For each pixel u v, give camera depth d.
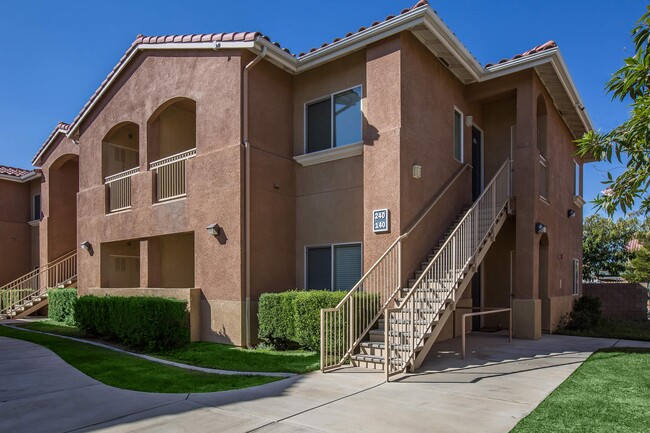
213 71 11.45
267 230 11.15
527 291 11.88
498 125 14.04
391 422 5.12
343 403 5.88
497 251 14.26
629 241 27.89
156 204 12.71
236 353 9.46
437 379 7.18
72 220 20.31
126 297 10.98
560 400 5.88
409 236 9.88
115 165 15.61
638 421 5.02
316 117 11.91
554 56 11.44
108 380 7.30
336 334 8.51
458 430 4.85
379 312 8.98
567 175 16.70
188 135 14.84
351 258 10.95
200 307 11.24
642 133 4.40
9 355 9.55
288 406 5.76
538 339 11.65
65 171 20.20
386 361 7.09
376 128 10.28
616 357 8.85
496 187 11.75
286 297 9.61
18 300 18.36
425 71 11.01
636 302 19.03
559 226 15.08
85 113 15.76
